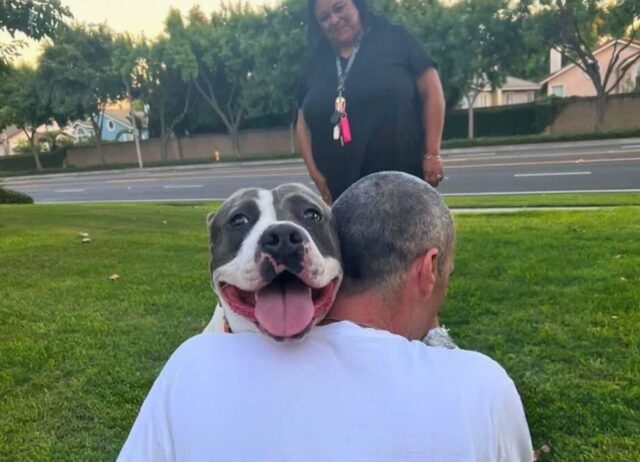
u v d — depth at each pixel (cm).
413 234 153
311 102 354
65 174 3919
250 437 131
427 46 3142
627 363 377
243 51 3516
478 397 135
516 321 456
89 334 467
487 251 680
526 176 1714
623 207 1009
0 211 1184
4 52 1139
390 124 337
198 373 141
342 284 158
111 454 314
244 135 4075
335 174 354
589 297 495
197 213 1173
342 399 132
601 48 4031
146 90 4053
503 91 4859
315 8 342
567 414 326
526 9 3023
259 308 150
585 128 3234
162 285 596
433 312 165
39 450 317
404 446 127
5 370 404
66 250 775
